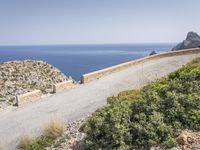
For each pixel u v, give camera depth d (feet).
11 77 144.15
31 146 44.45
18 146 47.52
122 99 50.88
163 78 56.54
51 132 46.83
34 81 143.95
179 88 39.88
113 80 101.96
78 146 37.68
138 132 32.04
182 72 52.24
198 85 40.57
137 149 30.78
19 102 82.99
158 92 40.96
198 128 30.91
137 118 34.58
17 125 63.16
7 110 79.30
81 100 77.82
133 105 38.01
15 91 127.85
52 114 67.62
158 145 30.07
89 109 66.64
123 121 34.81
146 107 36.35
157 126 32.19
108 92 83.05
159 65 126.31
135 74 107.34
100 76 115.34
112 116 35.17
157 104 36.45
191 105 34.60
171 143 29.01
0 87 130.31
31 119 66.13
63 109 71.05
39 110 73.56
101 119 36.27
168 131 31.14
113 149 31.86
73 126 50.62
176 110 34.09
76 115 63.05
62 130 47.26
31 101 86.84
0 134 58.70
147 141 30.78
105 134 34.35
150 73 105.50
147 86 56.03
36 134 54.03
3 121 68.18
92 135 35.47
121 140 32.12
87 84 103.04
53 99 85.05
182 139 28.99
